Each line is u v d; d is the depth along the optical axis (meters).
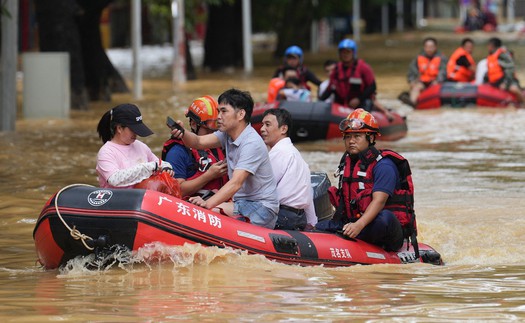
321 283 12.38
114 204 12.93
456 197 19.64
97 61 39.75
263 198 14.09
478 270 13.62
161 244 12.92
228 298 11.40
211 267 13.06
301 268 13.35
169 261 13.05
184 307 10.95
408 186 14.40
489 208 18.44
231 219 13.62
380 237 14.16
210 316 10.54
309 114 28.20
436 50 39.94
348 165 14.52
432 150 26.70
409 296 11.59
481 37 91.81
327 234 14.23
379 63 62.75
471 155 25.62
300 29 66.81
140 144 14.08
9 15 29.52
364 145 14.32
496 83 38.41
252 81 49.72
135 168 13.41
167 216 12.96
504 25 115.06
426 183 21.36
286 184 14.54
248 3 58.38
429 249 14.65
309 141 28.64
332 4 66.81
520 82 45.91
